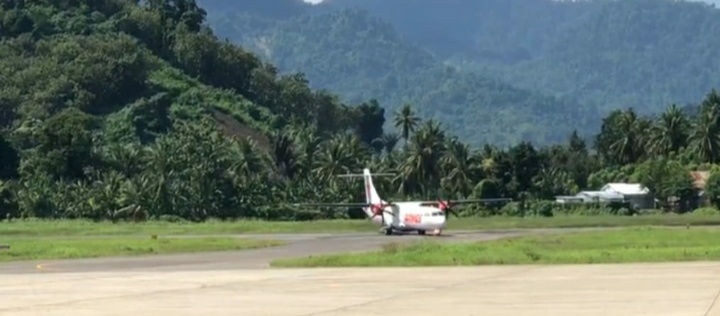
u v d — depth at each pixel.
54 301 133.12
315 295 134.75
